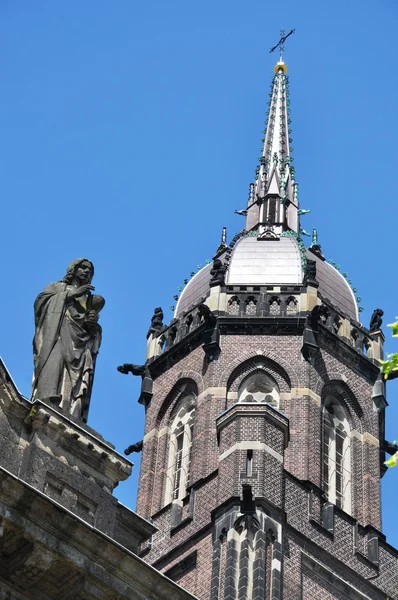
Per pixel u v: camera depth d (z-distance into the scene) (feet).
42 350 145.79
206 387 256.93
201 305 265.95
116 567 128.26
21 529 123.13
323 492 240.32
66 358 145.69
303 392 254.47
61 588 125.90
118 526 140.97
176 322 272.92
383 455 262.47
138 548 141.59
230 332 263.29
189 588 223.71
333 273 283.38
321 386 257.96
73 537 126.00
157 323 276.82
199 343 265.13
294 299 266.98
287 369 257.96
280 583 213.46
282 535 223.71
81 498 137.49
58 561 124.98
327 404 259.60
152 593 130.11
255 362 259.19
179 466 255.09
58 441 138.21
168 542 235.81
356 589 232.12
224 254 286.46
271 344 261.44
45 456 136.46
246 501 217.77
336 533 236.84
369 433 259.60
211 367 259.19
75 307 149.79
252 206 305.12
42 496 124.77
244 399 255.50
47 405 138.72
